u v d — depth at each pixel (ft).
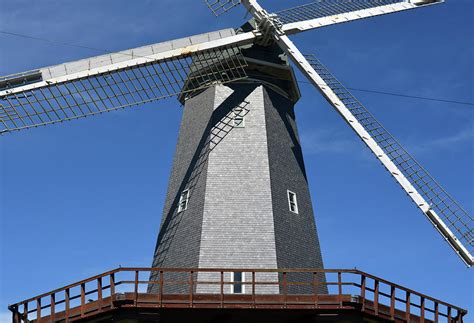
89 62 102.73
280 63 111.24
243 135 105.70
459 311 96.27
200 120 109.19
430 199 102.01
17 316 89.30
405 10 113.91
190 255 96.78
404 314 91.61
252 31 109.09
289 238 99.40
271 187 101.55
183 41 105.91
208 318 90.12
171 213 104.88
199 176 103.45
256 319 89.76
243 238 97.04
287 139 109.70
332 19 110.52
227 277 94.38
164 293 95.86
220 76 109.70
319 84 105.29
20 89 100.32
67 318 87.71
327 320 86.38
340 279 87.25
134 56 103.81
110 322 88.22
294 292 94.48
